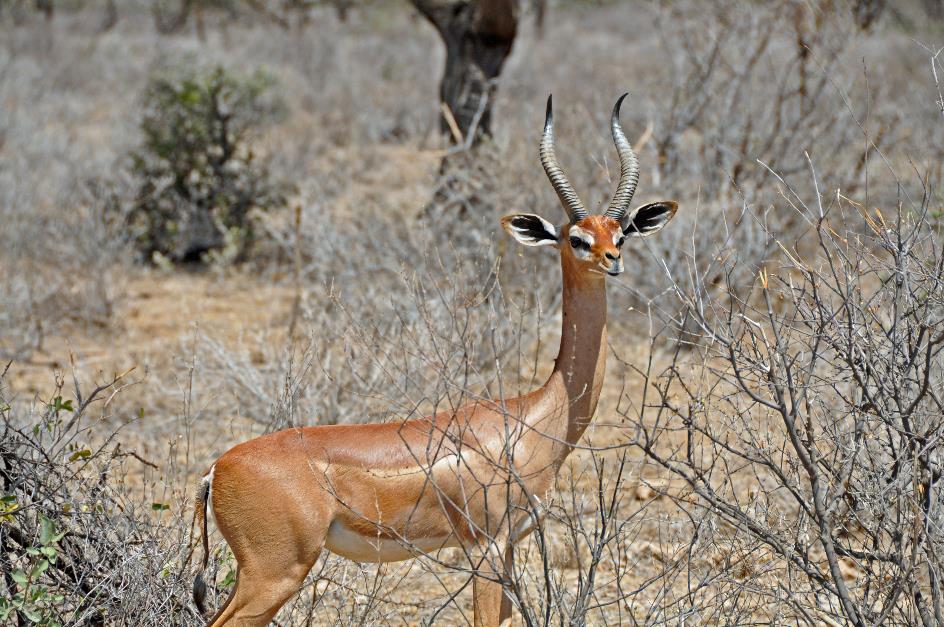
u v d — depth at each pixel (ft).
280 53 203.10
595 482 47.24
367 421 47.19
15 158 111.24
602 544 29.81
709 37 81.46
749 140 77.66
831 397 38.70
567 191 32.91
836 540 32.78
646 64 140.05
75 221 87.40
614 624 36.58
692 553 35.17
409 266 68.64
